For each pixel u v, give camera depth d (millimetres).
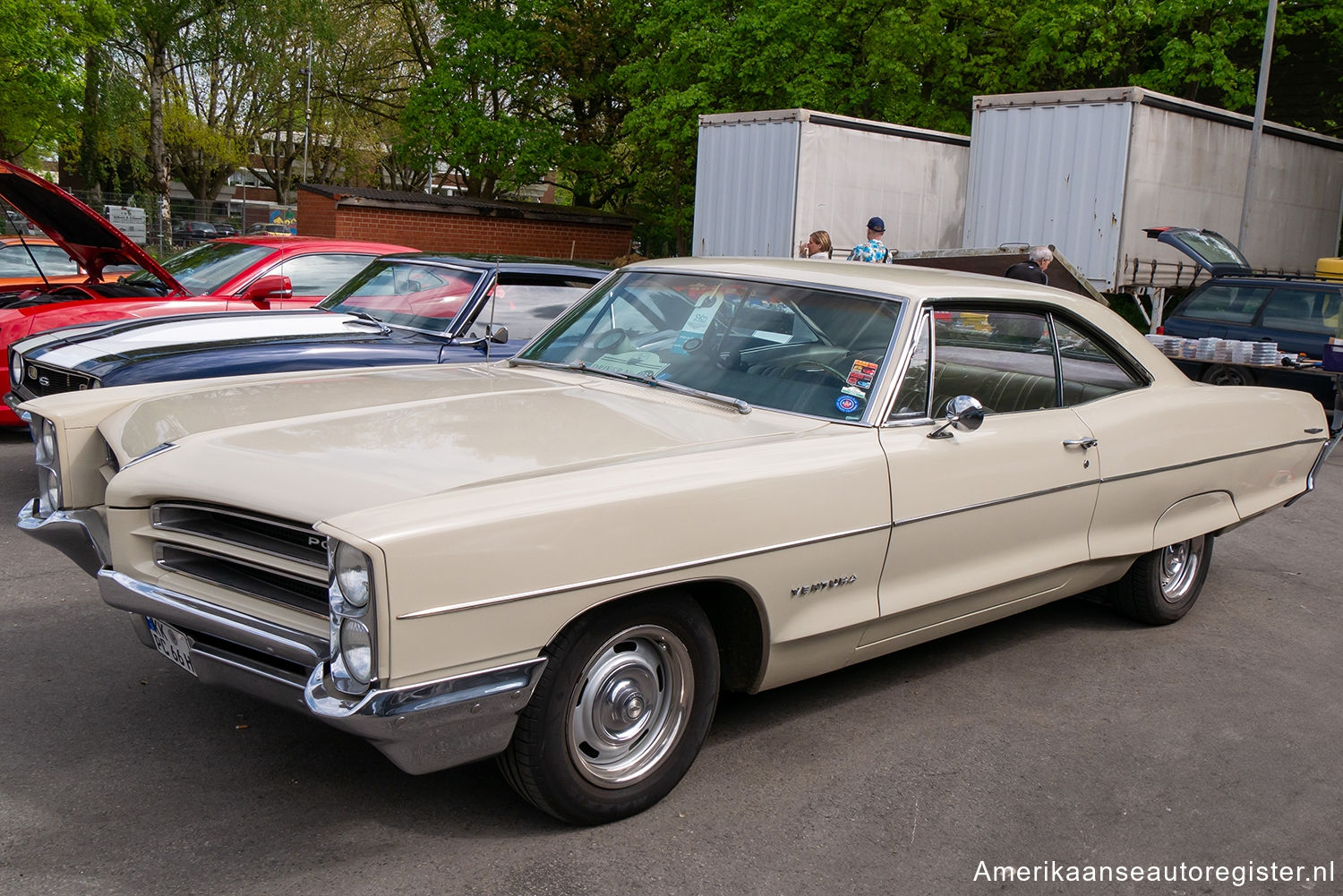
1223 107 19984
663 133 23031
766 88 20734
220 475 2998
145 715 3746
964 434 3926
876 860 3080
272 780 3334
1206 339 11070
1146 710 4281
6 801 3129
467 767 3486
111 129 32688
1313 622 5539
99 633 4492
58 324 7414
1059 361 4449
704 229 15594
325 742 3604
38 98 26484
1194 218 14117
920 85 20391
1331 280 12766
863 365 3789
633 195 30391
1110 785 3631
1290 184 15922
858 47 20672
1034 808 3441
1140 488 4648
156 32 32062
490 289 6746
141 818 3072
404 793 3291
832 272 4160
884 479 3600
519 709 2832
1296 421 5578
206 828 3037
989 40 20016
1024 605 4434
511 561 2736
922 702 4234
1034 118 13539
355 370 4434
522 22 28141
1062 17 17953
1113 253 13039
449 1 28234
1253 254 15477
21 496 6629
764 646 3424
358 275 7551
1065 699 4340
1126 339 4828
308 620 2838
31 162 37188
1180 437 4812
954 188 16000
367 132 43219
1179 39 18016
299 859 2902
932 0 19062
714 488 3158
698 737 3328
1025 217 13727
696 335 4117
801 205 14289
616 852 3025
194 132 42031
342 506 2740
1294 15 18578
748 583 3271
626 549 2953
